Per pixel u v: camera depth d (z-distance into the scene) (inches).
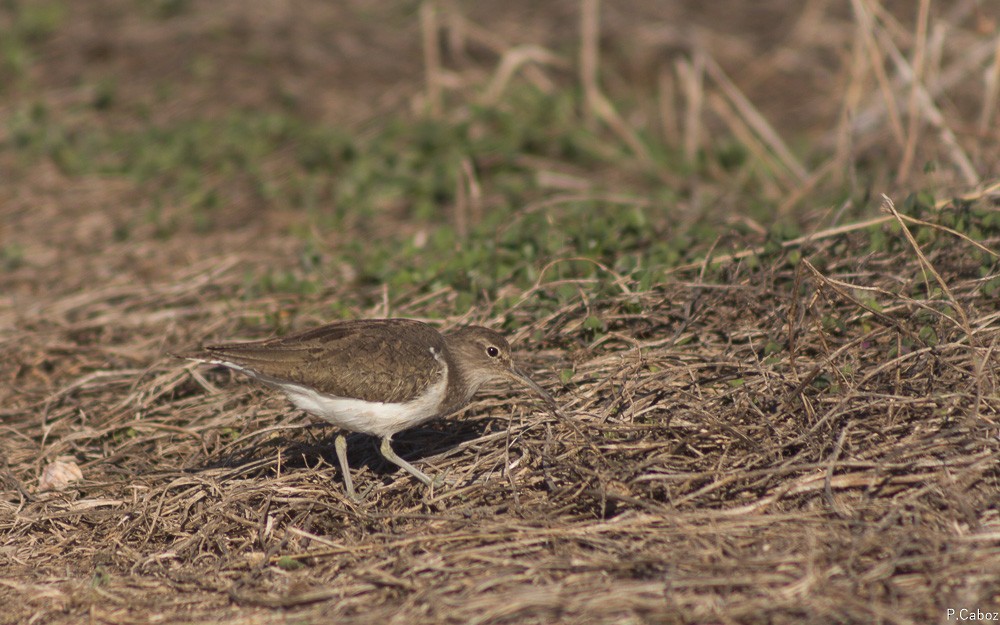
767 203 702.5
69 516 420.8
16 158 870.4
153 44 1067.9
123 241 735.1
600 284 518.9
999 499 353.7
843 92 887.1
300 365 410.0
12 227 762.2
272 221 766.5
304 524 401.4
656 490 387.9
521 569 349.1
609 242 574.6
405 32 1090.7
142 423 485.1
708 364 445.1
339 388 411.5
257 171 838.5
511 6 1133.1
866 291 477.7
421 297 561.3
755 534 350.6
